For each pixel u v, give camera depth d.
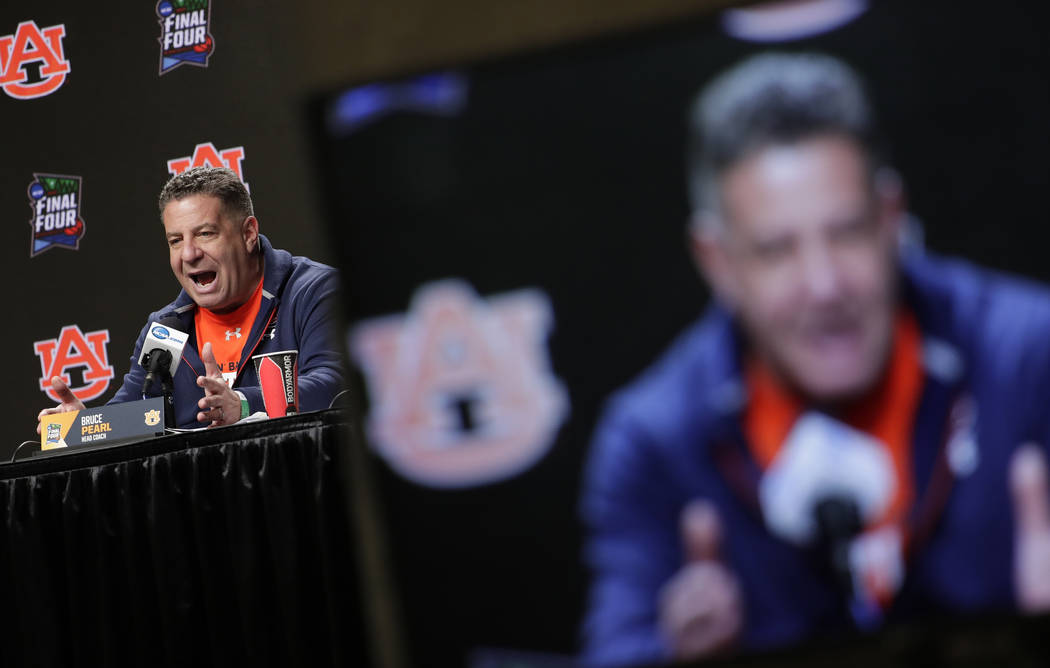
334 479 3.53
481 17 2.66
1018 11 2.19
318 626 3.54
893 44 2.23
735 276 2.28
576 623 2.34
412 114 2.36
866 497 2.26
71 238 6.40
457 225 2.35
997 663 2.21
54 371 6.41
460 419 2.37
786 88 2.26
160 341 4.19
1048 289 2.20
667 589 2.31
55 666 3.73
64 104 6.40
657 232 2.30
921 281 2.24
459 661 2.38
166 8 6.31
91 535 3.72
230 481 3.58
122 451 3.70
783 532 2.28
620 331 2.31
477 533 2.38
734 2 2.28
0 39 6.55
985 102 2.21
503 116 2.34
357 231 2.38
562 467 2.34
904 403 2.26
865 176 2.25
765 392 2.28
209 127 6.27
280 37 6.20
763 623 2.29
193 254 4.91
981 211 2.22
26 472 3.77
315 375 4.41
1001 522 2.23
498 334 2.36
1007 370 2.22
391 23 2.68
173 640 3.59
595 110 2.31
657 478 2.31
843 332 2.26
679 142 2.29
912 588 2.25
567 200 2.32
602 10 2.61
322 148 2.38
